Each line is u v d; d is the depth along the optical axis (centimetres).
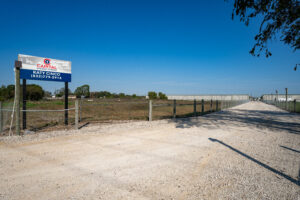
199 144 541
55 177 315
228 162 392
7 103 1534
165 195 261
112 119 1136
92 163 381
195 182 300
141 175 325
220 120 1128
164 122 1008
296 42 564
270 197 257
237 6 491
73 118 1147
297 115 1500
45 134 655
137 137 627
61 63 870
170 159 409
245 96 8438
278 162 393
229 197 257
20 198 251
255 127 867
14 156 418
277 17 516
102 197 255
